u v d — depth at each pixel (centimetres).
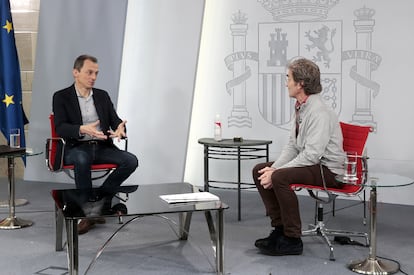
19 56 627
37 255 370
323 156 366
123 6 580
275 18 546
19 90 570
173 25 571
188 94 563
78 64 450
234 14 561
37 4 620
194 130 585
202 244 390
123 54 592
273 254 365
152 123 577
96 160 445
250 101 560
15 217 447
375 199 334
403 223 447
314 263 350
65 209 311
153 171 573
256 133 560
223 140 492
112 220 454
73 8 598
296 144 382
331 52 528
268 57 550
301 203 516
